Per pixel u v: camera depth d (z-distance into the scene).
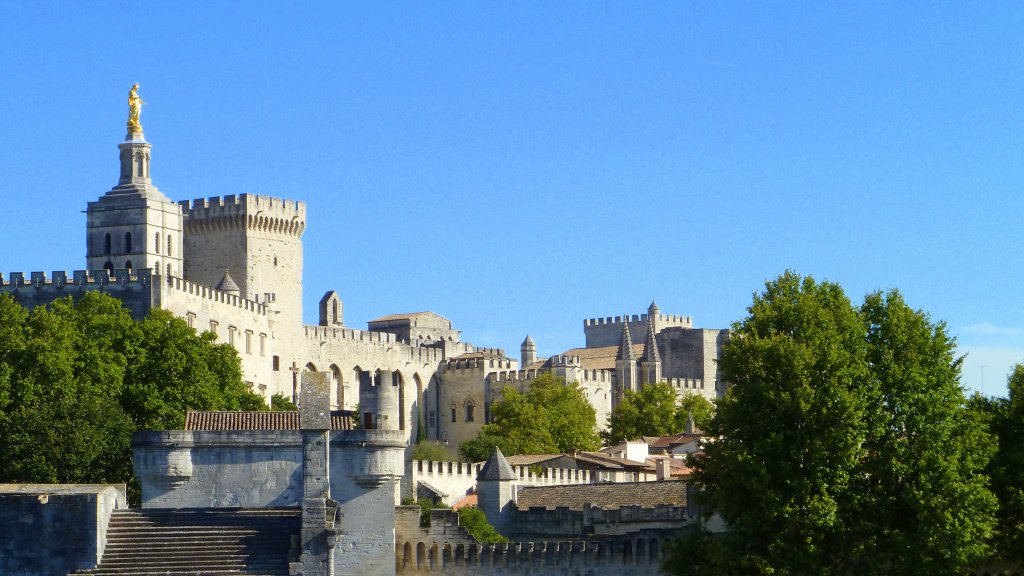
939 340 133.75
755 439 128.12
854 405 126.62
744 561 123.69
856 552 125.00
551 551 154.50
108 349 181.88
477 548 154.50
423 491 188.62
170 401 180.62
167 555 126.81
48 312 183.12
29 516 125.25
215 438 140.62
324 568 126.00
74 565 124.88
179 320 190.88
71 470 153.25
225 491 140.50
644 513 163.38
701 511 136.88
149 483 139.62
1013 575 138.38
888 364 130.50
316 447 135.38
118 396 176.25
